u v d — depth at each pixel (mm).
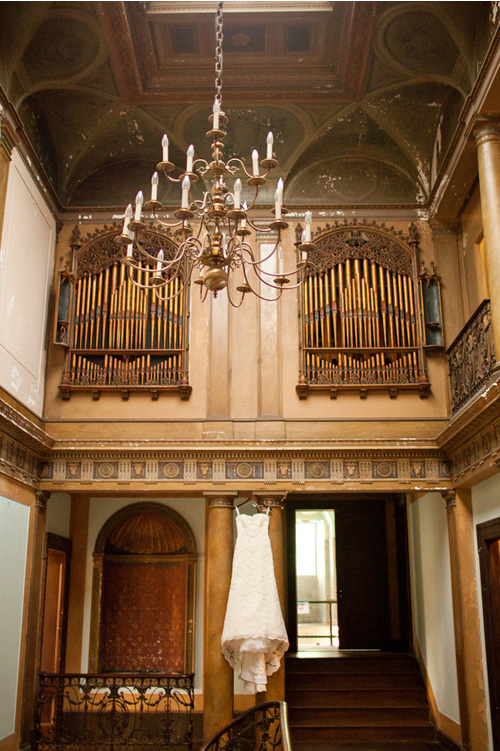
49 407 9516
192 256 5766
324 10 8273
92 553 11414
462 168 8836
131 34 8445
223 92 9406
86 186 10430
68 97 9328
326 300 9805
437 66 8578
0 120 7688
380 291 9828
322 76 9250
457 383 8945
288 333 9773
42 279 9453
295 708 10109
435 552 10117
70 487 9117
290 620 12633
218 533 8922
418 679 10930
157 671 11234
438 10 7820
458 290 9852
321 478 9094
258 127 10062
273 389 9555
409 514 12195
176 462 9156
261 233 10102
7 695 7867
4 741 7738
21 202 8594
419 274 9828
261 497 9062
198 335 9766
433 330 9695
